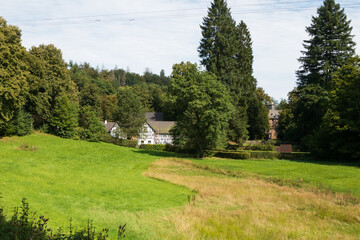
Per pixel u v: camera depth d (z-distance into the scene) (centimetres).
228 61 5834
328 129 4038
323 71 5219
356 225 1325
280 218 1402
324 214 1473
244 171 3041
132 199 1698
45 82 5022
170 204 1642
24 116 4553
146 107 9944
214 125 4131
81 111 5928
